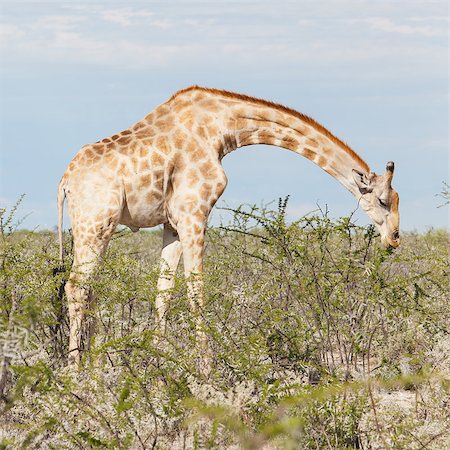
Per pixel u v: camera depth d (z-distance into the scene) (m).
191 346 20.83
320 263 23.95
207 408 15.44
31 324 16.69
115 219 26.16
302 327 22.92
